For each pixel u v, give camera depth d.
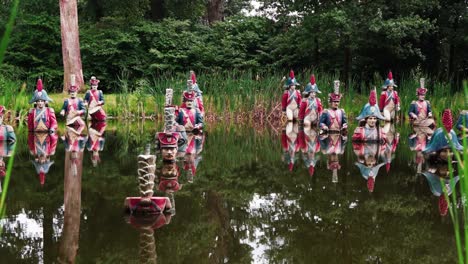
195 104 13.08
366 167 6.89
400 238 3.43
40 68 20.44
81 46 21.06
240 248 3.20
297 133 12.26
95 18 24.78
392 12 18.83
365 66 21.39
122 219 3.98
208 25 27.17
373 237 3.48
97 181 5.66
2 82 14.92
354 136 10.43
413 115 13.83
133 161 7.34
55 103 15.95
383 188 5.37
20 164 6.98
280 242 3.34
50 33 20.86
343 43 19.53
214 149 9.14
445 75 21.52
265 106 16.38
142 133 11.89
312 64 22.11
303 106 14.56
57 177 5.93
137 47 22.23
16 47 20.59
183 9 25.38
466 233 2.03
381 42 18.64
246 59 23.50
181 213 4.23
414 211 4.29
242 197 4.91
